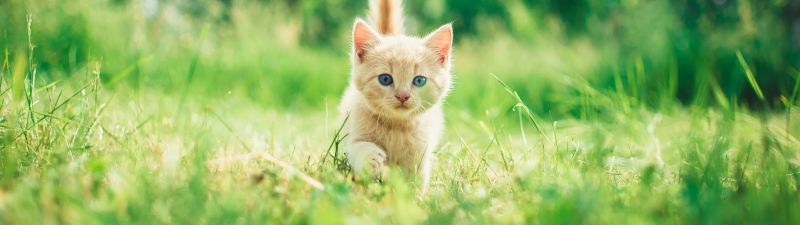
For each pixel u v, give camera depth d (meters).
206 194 0.63
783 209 0.61
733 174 0.75
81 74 1.07
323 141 0.90
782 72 1.47
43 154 0.71
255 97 1.36
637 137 0.91
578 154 0.81
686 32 1.73
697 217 0.62
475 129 0.97
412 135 0.82
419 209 0.65
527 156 0.83
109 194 0.62
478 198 0.67
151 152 0.75
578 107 1.31
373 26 0.95
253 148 0.80
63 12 1.28
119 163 0.71
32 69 0.88
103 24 1.30
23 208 0.59
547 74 1.52
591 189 0.64
